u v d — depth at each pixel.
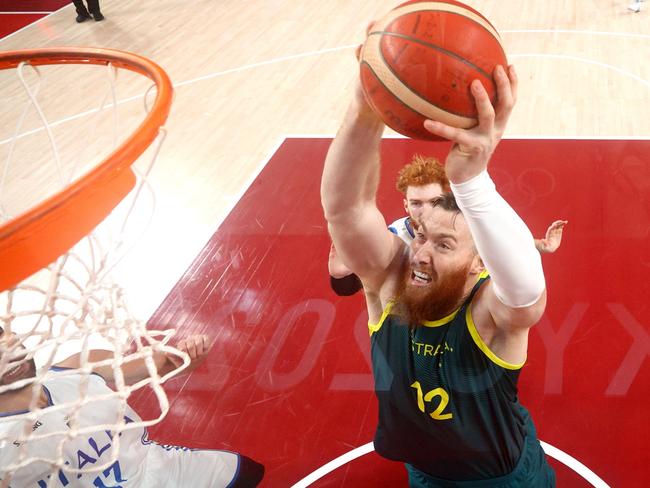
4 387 1.89
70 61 2.50
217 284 4.14
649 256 4.00
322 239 4.43
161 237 4.54
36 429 2.16
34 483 2.16
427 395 2.05
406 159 5.08
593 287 3.84
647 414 3.15
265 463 3.11
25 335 2.13
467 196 1.39
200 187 5.07
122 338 2.16
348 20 8.05
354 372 3.50
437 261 1.89
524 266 1.49
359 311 3.86
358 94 1.51
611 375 3.35
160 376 2.77
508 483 2.21
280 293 4.03
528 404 3.26
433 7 1.43
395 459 2.38
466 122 1.38
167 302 4.04
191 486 2.69
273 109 6.16
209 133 5.84
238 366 3.60
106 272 2.09
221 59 7.29
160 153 5.57
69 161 5.53
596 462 2.98
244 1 8.91
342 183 1.66
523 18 7.67
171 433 3.28
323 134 5.67
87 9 8.96
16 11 9.26
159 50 7.62
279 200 4.85
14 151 5.77
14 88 6.99
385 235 1.87
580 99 5.85
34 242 1.42
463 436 2.10
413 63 1.38
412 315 1.96
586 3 7.93
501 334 1.89
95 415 2.29
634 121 5.44
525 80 6.28
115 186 1.67
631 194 4.53
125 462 2.39
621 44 6.85
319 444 3.18
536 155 5.05
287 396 3.42
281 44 7.54
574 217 4.36
